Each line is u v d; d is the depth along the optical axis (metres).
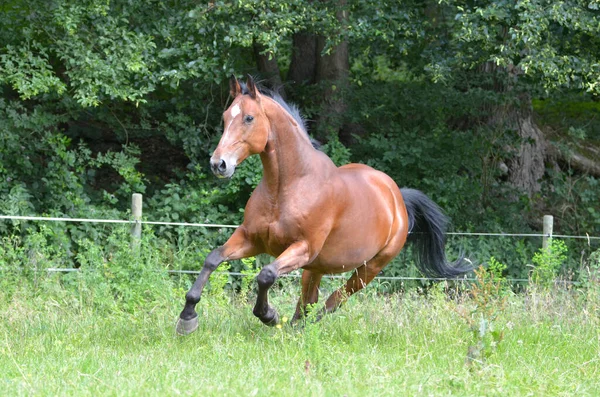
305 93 15.69
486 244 13.59
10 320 8.26
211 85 13.94
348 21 12.78
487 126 15.91
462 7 11.89
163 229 12.57
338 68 15.52
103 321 8.44
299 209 7.09
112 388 5.40
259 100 6.92
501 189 15.74
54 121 13.44
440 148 14.76
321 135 15.37
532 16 10.64
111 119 14.55
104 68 11.89
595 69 11.49
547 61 11.10
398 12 12.83
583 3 11.04
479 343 6.35
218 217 13.60
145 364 6.32
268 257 12.71
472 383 5.88
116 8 12.74
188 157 15.23
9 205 12.39
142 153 16.47
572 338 8.09
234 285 11.89
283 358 6.60
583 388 6.18
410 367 6.48
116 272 10.00
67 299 9.59
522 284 13.28
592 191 15.95
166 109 15.70
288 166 7.08
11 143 13.00
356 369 6.21
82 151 13.63
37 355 6.75
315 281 8.13
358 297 10.37
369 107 15.07
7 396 5.30
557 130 18.62
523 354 7.27
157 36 13.14
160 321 8.28
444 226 9.49
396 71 17.17
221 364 6.45
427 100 14.87
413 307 9.43
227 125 6.84
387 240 8.30
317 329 6.86
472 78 15.55
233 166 6.77
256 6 12.09
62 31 12.45
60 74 14.25
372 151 15.10
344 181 7.59
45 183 13.47
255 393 5.34
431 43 13.63
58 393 5.37
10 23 12.53
